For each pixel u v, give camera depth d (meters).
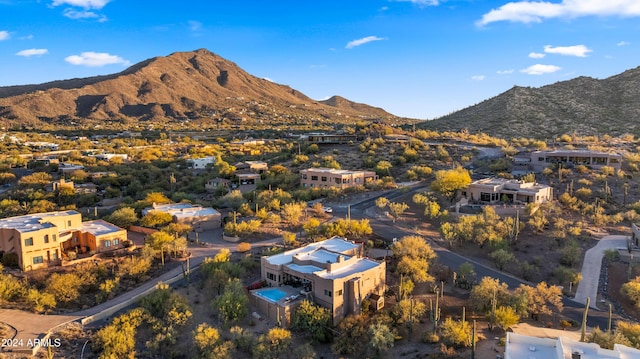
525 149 135.00
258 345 42.69
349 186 103.50
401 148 141.25
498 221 75.12
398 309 49.22
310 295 50.25
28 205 93.44
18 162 145.38
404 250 62.81
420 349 43.91
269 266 54.62
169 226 73.50
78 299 51.25
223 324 48.00
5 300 49.41
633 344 41.62
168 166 149.25
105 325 46.62
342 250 59.50
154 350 43.38
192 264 61.72
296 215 79.12
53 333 44.00
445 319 49.38
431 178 111.25
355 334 45.56
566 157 111.69
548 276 61.34
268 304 49.53
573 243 67.19
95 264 58.75
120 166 140.50
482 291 50.72
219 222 80.50
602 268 62.47
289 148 163.62
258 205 90.56
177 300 49.72
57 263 58.84
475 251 69.44
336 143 160.62
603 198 88.12
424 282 58.66
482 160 124.38
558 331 47.09
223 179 117.38
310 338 46.25
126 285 55.16
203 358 41.72
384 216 85.06
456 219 80.00
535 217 76.12
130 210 79.19
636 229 68.50
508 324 46.62
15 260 57.31
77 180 119.00
